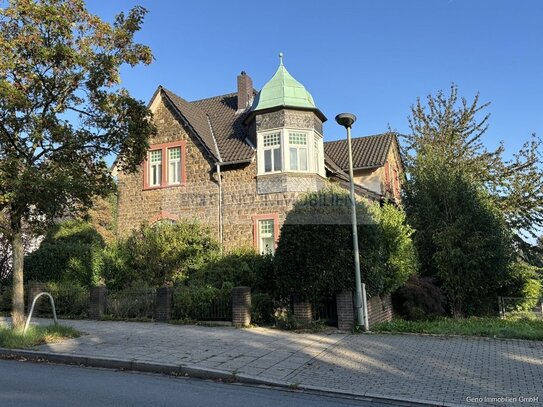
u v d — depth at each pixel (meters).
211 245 18.64
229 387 7.30
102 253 19.50
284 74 20.36
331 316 12.81
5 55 9.81
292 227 12.95
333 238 12.52
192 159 21.09
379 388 7.02
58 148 11.15
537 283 21.00
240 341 10.67
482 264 17.33
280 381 7.40
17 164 10.06
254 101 20.91
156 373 8.28
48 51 10.07
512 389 6.88
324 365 8.45
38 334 10.68
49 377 7.88
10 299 17.45
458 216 18.03
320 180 19.70
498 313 19.66
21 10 9.95
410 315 16.59
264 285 15.11
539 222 25.33
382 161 23.48
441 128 26.84
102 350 9.62
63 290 16.19
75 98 11.34
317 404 6.37
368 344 10.30
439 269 17.81
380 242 13.79
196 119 22.62
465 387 7.00
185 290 14.57
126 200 22.05
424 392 6.80
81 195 11.21
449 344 10.22
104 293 15.46
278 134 19.59
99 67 11.05
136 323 14.05
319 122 20.48
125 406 6.09
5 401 6.32
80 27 10.95
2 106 9.94
